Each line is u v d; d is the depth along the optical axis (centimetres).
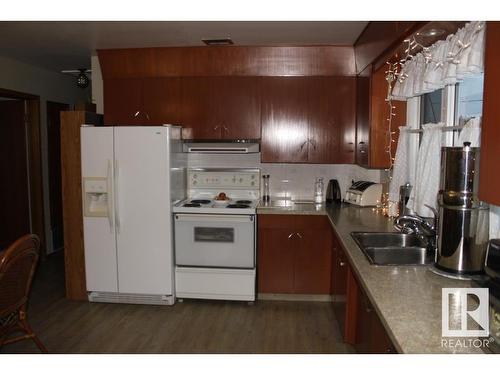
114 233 376
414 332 136
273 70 401
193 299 398
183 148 415
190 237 380
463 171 184
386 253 249
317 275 388
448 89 261
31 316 359
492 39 132
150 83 413
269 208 385
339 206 400
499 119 126
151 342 311
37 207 522
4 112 519
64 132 382
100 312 368
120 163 369
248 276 379
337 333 324
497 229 187
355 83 400
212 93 409
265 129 408
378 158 338
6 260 221
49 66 510
